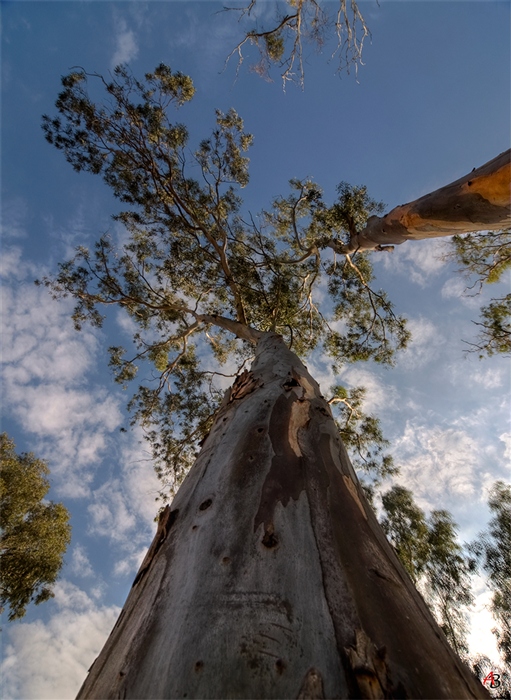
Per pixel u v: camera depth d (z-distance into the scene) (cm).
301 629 129
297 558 160
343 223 931
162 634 136
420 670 123
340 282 1075
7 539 1147
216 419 346
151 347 1101
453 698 118
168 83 952
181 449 1051
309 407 312
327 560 161
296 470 224
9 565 1130
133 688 122
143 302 998
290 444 250
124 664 133
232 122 1008
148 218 1042
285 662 119
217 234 1068
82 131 946
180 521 206
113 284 1034
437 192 418
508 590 982
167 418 1112
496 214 363
